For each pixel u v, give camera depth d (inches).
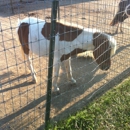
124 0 212.7
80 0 375.9
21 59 186.2
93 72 166.7
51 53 96.9
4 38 226.7
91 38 129.6
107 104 131.4
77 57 186.4
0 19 290.4
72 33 126.3
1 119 118.0
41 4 360.5
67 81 154.8
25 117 119.7
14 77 158.9
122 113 124.6
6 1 368.2
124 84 149.3
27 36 138.2
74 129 112.5
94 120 119.0
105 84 151.4
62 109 127.0
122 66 173.3
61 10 312.0
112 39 136.1
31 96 137.6
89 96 139.1
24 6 348.2
